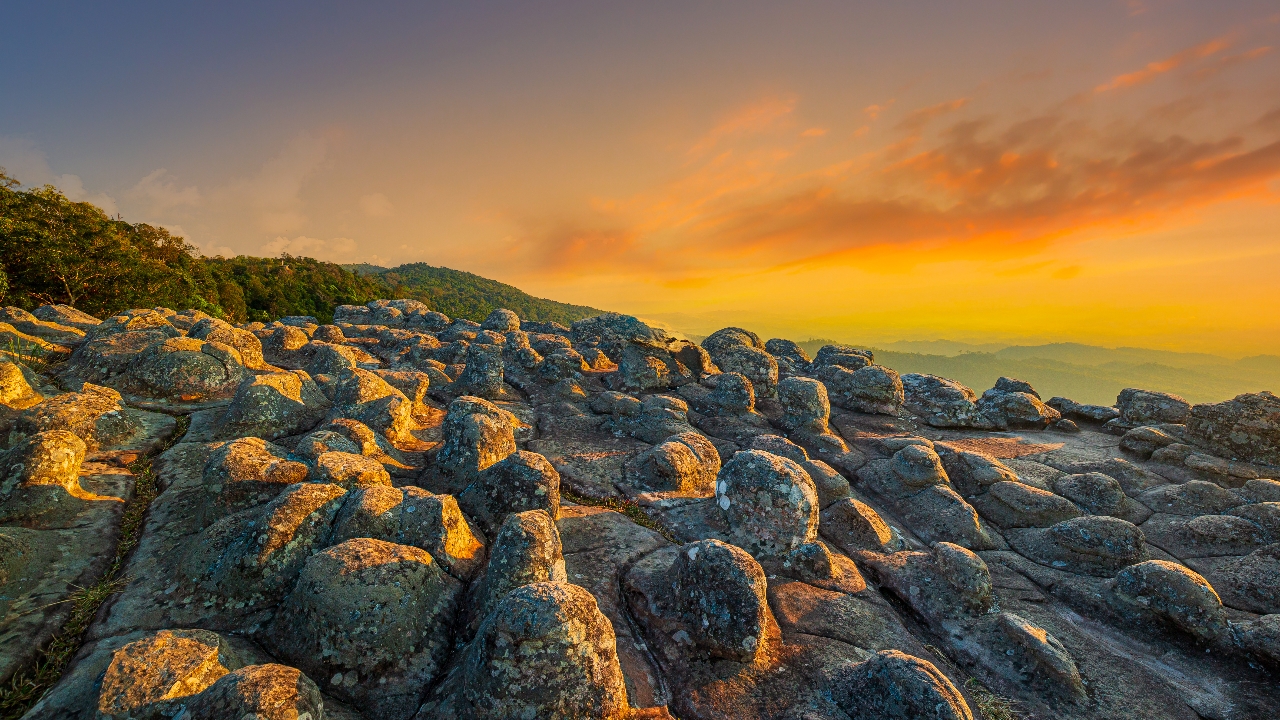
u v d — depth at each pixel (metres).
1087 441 15.72
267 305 79.62
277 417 11.10
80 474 8.59
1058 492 11.98
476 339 21.59
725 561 6.71
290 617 5.85
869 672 5.83
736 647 6.33
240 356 15.09
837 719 5.70
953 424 16.44
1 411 9.55
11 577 6.10
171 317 19.20
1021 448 14.90
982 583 7.86
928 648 7.35
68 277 37.19
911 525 10.85
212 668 4.95
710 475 11.13
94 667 5.21
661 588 7.30
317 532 6.84
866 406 16.91
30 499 7.17
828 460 13.23
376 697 5.43
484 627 5.32
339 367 15.11
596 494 10.39
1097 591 8.57
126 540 7.50
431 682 5.70
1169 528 10.52
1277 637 6.99
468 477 9.41
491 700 5.05
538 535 6.62
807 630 7.07
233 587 6.30
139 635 5.79
